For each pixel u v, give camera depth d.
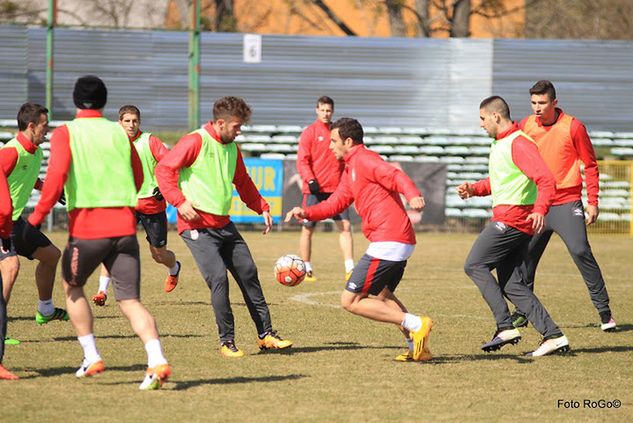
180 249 44.81
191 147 19.09
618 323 25.34
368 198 18.77
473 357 20.19
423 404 15.91
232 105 19.33
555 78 61.25
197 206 19.34
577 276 37.16
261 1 78.00
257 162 53.44
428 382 17.62
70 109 58.66
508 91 60.97
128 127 26.02
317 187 33.19
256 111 59.50
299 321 24.58
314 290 31.08
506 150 19.83
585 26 85.75
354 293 18.81
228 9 75.38
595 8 85.31
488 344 19.73
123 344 20.84
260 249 44.94
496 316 19.81
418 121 60.72
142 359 19.16
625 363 19.80
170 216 55.00
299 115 59.84
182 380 17.38
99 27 57.72
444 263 40.59
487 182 21.55
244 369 18.47
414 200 18.09
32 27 58.09
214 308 19.61
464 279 34.91
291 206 53.97
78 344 20.77
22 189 21.03
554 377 18.31
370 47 59.97
